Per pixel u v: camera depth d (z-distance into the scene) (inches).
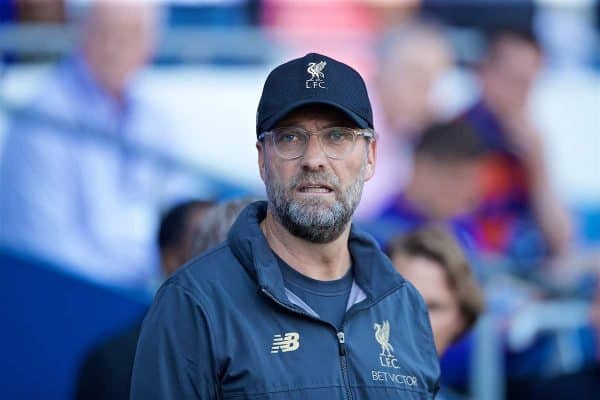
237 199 414.9
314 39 665.0
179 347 304.8
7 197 643.5
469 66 673.6
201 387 301.9
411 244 453.1
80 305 648.4
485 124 674.2
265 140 324.5
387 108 669.9
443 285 446.3
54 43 648.4
